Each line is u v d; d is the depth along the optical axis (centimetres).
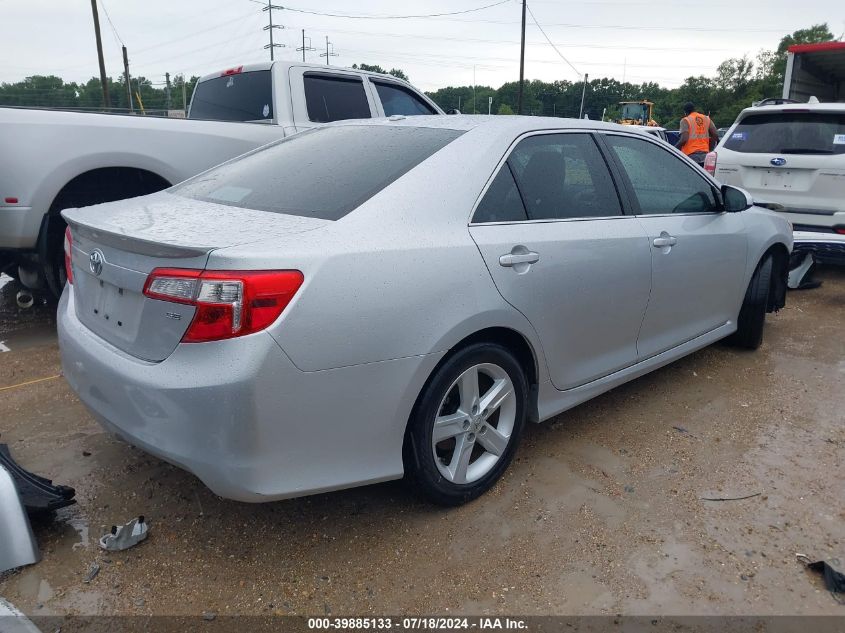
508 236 284
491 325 272
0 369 435
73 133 471
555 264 300
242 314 212
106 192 513
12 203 452
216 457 217
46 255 479
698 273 398
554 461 329
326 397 228
